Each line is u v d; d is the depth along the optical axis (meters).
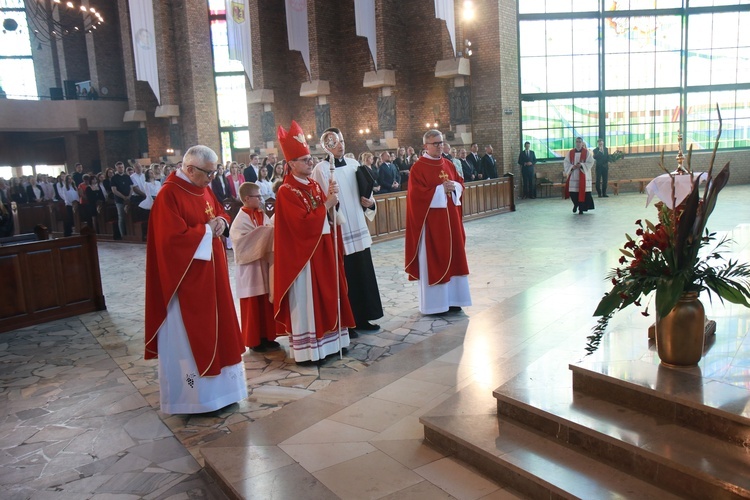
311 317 4.72
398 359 4.72
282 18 21.88
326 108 20.25
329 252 4.79
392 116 19.14
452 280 5.98
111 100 25.33
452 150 15.63
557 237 10.49
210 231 3.82
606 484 2.56
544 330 5.11
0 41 26.92
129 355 5.48
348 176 5.29
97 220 15.22
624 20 18.83
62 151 26.78
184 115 24.25
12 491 3.16
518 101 18.95
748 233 8.02
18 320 6.61
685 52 18.94
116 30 25.78
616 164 19.55
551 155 19.52
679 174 5.37
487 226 12.62
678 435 2.68
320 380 4.45
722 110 19.12
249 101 21.55
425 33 19.08
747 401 2.70
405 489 2.87
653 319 4.29
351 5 20.17
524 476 2.72
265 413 3.96
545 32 18.89
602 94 19.19
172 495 3.08
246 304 5.24
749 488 2.24
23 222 16.30
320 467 3.13
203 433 3.73
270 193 12.22
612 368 3.19
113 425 3.94
